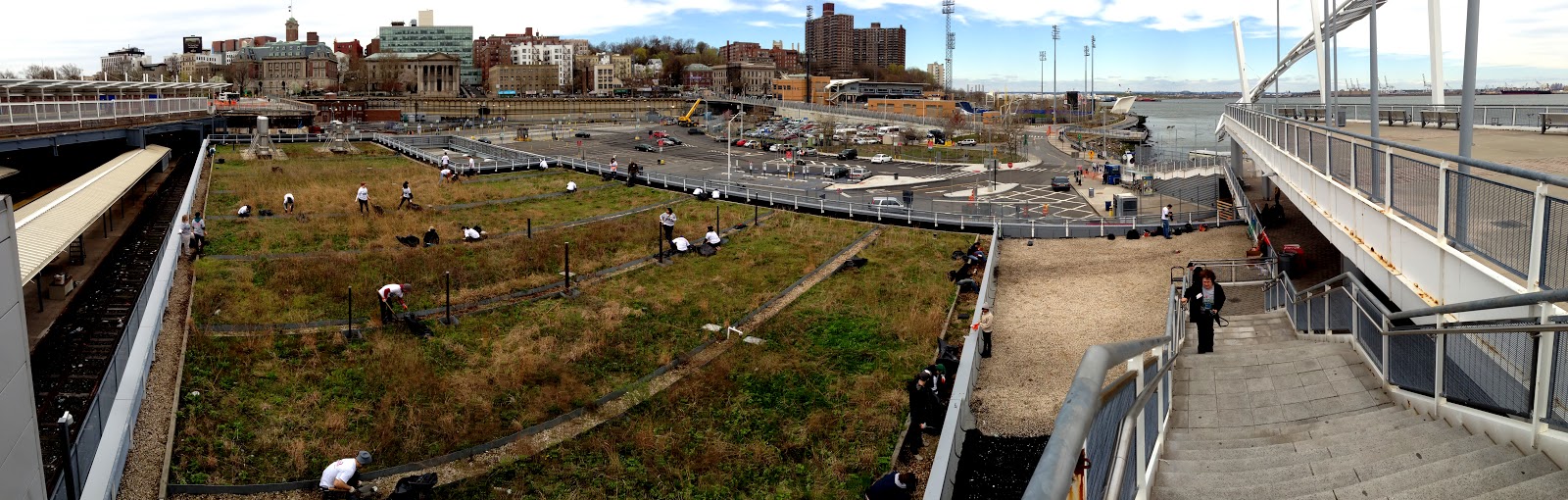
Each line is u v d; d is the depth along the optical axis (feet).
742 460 66.95
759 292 111.45
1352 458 30.71
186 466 62.69
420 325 92.38
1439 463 28.27
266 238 131.44
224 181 184.75
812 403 76.33
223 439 66.90
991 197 248.32
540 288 110.11
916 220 153.48
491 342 90.79
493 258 124.26
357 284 106.83
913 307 101.50
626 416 73.77
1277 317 76.95
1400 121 152.97
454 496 61.52
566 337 92.79
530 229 141.90
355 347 86.74
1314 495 26.71
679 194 183.52
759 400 77.05
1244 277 110.83
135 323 78.69
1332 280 57.16
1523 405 29.60
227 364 79.82
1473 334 33.06
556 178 201.77
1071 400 12.69
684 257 128.57
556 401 75.97
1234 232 143.95
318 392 76.23
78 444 53.62
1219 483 28.99
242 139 262.26
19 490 34.40
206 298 97.76
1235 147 201.16
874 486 56.85
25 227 106.73
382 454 66.90
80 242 119.96
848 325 96.48
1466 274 43.91
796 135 488.85
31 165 209.67
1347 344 53.36
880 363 85.15
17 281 34.78
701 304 104.53
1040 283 108.58
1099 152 401.29
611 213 165.89
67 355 88.12
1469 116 53.52
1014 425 63.10
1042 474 10.71
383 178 197.26
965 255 126.52
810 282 116.06
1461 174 44.24
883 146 432.66
